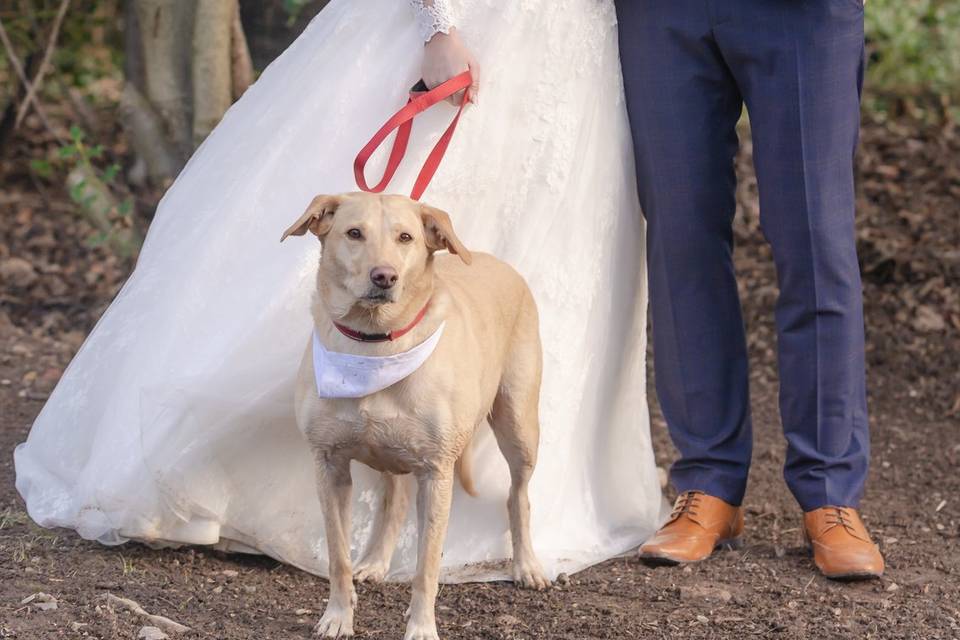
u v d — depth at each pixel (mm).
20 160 12586
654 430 8148
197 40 8523
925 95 14617
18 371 8492
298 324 5336
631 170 5863
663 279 5840
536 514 5723
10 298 10016
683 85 5562
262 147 5574
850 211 5629
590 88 5703
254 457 5434
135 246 9930
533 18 5609
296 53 5789
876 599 5383
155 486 5320
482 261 5352
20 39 11758
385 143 5547
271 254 5402
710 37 5477
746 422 6039
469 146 5602
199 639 4660
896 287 10312
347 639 4770
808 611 5238
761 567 5805
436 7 5410
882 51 14227
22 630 4602
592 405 5949
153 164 9617
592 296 5828
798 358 5699
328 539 4793
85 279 10422
